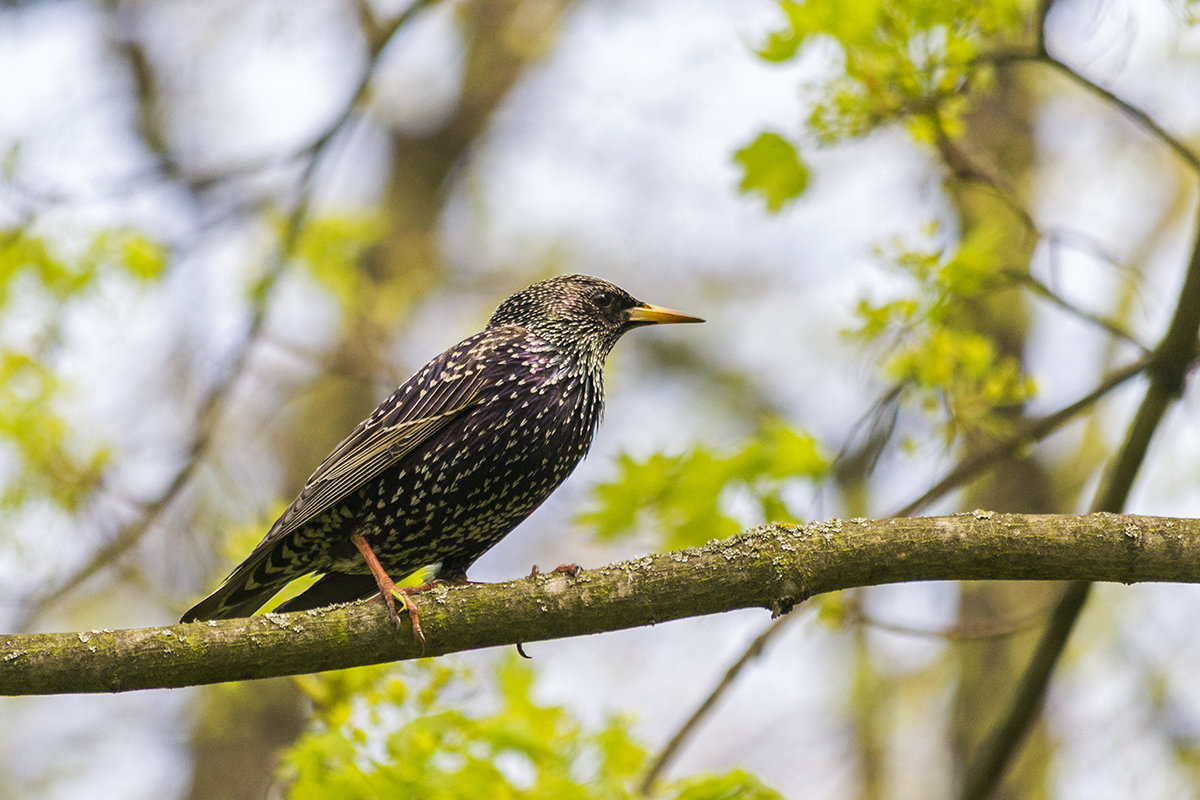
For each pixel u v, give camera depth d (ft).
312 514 26.89
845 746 50.49
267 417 48.83
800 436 30.71
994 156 47.01
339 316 46.47
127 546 38.06
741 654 30.91
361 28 48.11
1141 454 30.55
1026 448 31.07
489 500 28.45
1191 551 21.63
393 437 27.68
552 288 30.76
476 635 23.06
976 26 27.53
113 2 52.75
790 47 28.04
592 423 29.99
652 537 31.68
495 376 28.27
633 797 25.08
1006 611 45.03
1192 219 48.91
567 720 27.43
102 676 22.31
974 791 32.65
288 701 44.86
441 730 25.50
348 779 24.75
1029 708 32.30
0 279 37.73
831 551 22.40
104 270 38.34
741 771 26.00
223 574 38.40
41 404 37.14
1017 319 44.34
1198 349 29.78
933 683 49.52
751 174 30.81
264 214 44.98
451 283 58.08
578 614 22.85
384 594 23.36
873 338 29.04
